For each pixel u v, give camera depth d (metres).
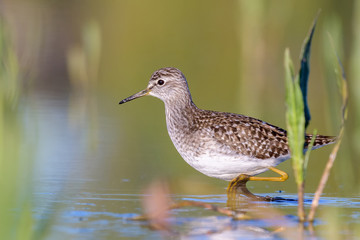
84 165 14.45
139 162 15.02
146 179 13.16
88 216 9.91
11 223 7.29
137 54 29.52
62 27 31.17
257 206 11.01
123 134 18.38
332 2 29.19
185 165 15.05
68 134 17.89
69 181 12.74
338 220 9.84
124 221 9.59
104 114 21.12
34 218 9.63
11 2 35.19
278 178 12.37
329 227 9.35
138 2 35.06
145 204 10.41
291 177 14.29
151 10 34.41
